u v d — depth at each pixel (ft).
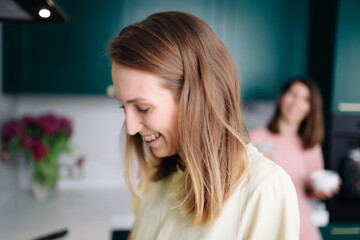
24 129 5.11
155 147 2.04
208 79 1.79
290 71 6.11
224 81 1.88
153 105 1.75
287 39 6.05
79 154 6.53
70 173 6.31
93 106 6.54
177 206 2.03
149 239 2.36
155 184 2.57
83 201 5.49
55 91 5.36
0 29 5.12
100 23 5.39
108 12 5.40
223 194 1.89
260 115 7.04
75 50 5.36
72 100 6.46
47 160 5.23
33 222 4.37
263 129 5.70
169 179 2.50
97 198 5.70
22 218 4.52
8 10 2.61
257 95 5.99
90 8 5.34
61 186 6.37
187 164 1.90
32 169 5.29
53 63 5.32
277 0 5.94
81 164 6.24
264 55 5.96
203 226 1.93
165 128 1.86
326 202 5.87
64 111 6.45
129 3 5.46
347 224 5.76
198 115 1.81
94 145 6.59
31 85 5.29
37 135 5.17
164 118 1.81
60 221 4.43
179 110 1.79
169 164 2.51
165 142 1.99
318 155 5.53
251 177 1.83
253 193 1.77
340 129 5.72
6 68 5.19
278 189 1.73
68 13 5.29
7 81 5.21
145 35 1.72
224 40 5.79
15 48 5.19
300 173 5.36
